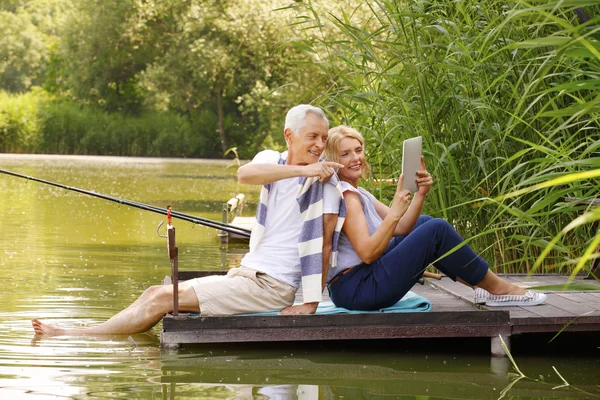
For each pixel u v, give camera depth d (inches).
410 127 241.8
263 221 184.9
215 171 1197.7
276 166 176.1
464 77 226.1
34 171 1016.9
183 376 159.3
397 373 165.6
